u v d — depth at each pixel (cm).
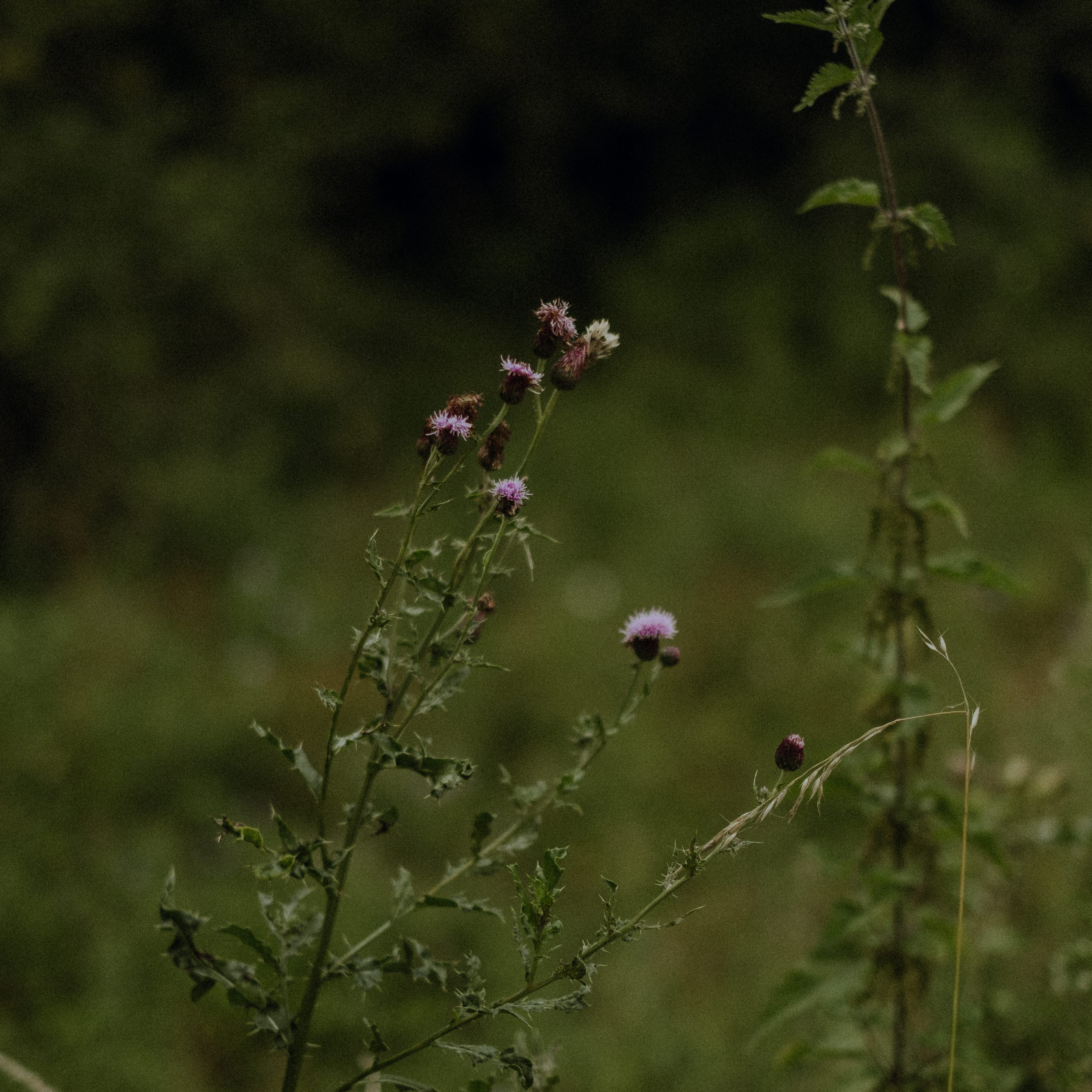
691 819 444
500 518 152
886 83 884
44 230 657
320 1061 321
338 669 553
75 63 695
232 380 709
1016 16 944
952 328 827
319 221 862
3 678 471
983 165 851
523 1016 133
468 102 888
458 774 139
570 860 423
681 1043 331
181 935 134
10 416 659
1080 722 349
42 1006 324
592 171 984
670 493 676
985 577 200
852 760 208
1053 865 270
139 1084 306
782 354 806
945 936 203
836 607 568
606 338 154
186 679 520
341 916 362
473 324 883
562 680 513
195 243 678
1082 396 788
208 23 761
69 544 639
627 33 909
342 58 795
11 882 357
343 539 659
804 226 891
